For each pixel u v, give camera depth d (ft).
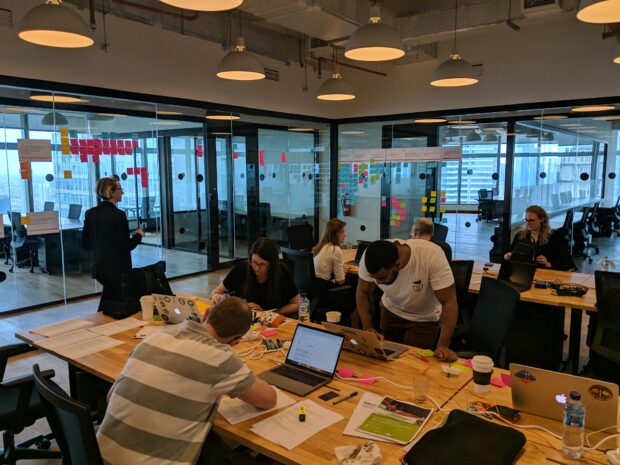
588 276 12.89
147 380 4.92
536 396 5.33
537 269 13.71
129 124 20.17
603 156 18.26
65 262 18.45
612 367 8.84
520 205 20.42
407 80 22.35
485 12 14.96
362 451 4.63
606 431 4.95
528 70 18.80
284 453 4.75
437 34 15.93
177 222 23.43
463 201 21.90
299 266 13.43
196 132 22.94
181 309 8.43
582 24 17.40
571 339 11.54
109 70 15.99
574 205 19.17
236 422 5.37
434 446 4.66
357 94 24.22
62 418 4.79
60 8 8.66
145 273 9.89
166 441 4.85
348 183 25.88
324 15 13.76
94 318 9.29
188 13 16.84
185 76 18.39
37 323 15.72
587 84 17.52
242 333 5.86
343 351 7.56
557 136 19.15
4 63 13.52
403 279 8.54
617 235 18.47
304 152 26.89
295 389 6.17
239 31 18.62
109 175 19.56
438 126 22.15
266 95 21.75
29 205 16.75
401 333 9.12
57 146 17.35
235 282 10.58
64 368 12.10
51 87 14.58
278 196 27.20
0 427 6.89
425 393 5.85
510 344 11.85
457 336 10.12
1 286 16.90
